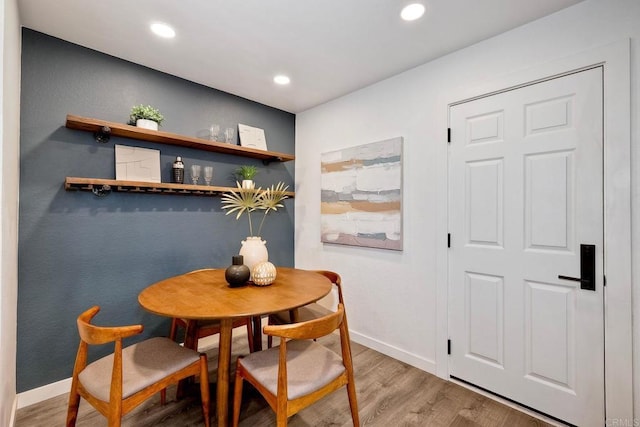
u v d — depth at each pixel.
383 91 2.66
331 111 3.14
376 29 1.93
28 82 1.91
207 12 1.77
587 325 1.64
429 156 2.33
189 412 1.83
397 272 2.54
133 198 2.37
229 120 2.97
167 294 1.72
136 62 2.36
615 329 1.54
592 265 1.62
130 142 2.34
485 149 2.03
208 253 2.82
